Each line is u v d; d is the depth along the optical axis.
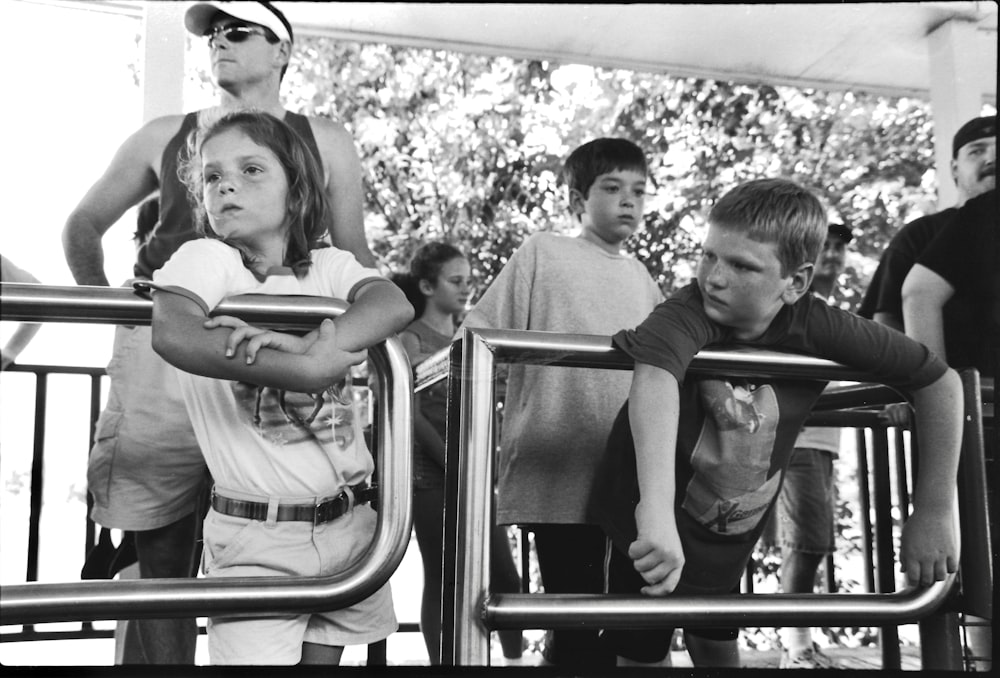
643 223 2.93
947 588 1.55
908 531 1.58
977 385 1.65
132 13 2.33
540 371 1.87
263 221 1.63
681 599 1.37
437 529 2.02
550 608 1.33
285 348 1.32
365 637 1.54
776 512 2.57
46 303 1.28
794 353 1.53
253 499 1.45
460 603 1.32
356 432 1.55
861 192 3.13
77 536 2.15
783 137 3.10
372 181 2.89
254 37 1.92
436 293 2.38
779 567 2.57
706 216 2.98
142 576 1.86
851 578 2.81
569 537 1.89
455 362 1.40
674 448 1.45
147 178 1.94
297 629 1.45
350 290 1.49
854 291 3.08
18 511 2.12
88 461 1.88
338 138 1.96
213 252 1.51
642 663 1.77
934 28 2.99
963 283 2.26
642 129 3.03
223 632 1.42
